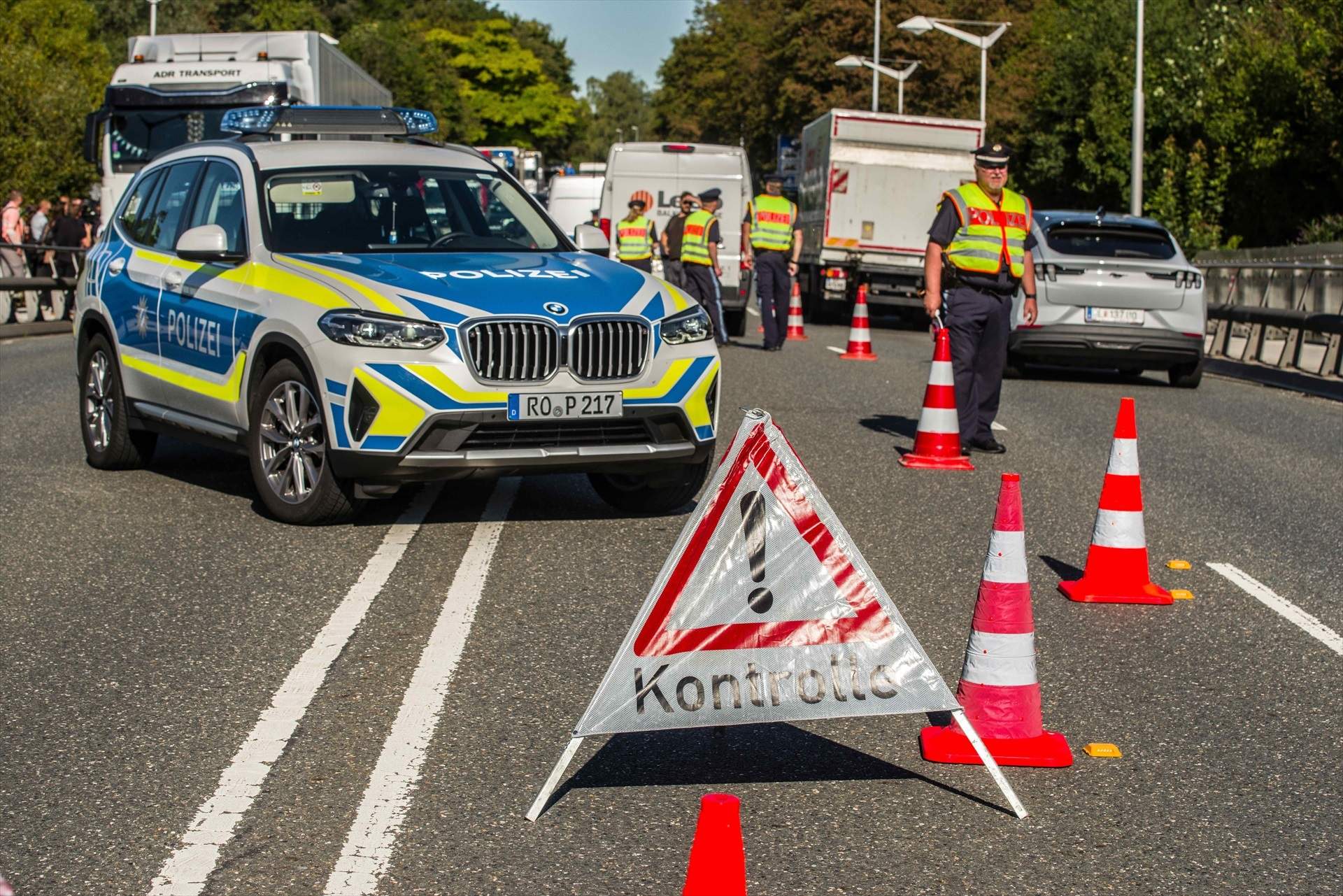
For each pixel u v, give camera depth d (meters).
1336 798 4.60
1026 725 4.89
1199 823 4.38
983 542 8.11
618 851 4.10
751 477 4.30
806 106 64.75
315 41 24.75
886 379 16.91
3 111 42.38
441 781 4.59
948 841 4.21
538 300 7.72
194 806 4.37
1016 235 11.05
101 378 10.00
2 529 8.03
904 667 4.37
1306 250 26.23
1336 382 16.94
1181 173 39.97
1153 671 5.89
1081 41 45.97
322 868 3.97
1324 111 34.72
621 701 4.28
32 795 4.45
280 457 8.12
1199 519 9.02
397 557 7.43
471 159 9.64
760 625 4.31
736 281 25.34
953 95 62.41
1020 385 17.05
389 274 7.91
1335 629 6.56
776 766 4.79
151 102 24.03
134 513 8.48
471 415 7.48
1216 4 43.69
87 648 5.92
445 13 123.69
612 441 7.82
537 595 6.76
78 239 26.36
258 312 8.17
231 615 6.39
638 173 25.59
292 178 8.96
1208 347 21.88
